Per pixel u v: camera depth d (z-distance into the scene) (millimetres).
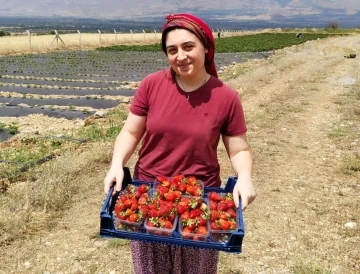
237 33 35031
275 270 2055
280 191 2941
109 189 1262
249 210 2643
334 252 2215
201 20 1239
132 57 14883
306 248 2246
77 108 6293
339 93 6680
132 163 3469
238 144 1328
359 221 2545
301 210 2674
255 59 13508
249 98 6285
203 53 1243
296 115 5191
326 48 16234
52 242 2252
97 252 2168
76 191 2848
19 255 2117
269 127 4598
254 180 3119
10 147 4176
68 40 20062
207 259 1312
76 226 2418
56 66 11914
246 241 2293
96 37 23594
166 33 1244
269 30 38625
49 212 2531
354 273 2039
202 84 1280
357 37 26312
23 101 6805
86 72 10836
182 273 1354
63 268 2039
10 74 10125
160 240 1163
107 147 3660
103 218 1168
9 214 2416
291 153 3770
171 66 1266
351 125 4750
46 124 5352
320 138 4266
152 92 1305
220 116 1281
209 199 1283
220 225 1162
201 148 1290
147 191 1283
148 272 1334
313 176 3242
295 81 7910
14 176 3180
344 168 3385
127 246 2221
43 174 2961
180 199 1248
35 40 19734
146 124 1326
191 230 1164
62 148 3975
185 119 1274
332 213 2645
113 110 5750
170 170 1326
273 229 2426
